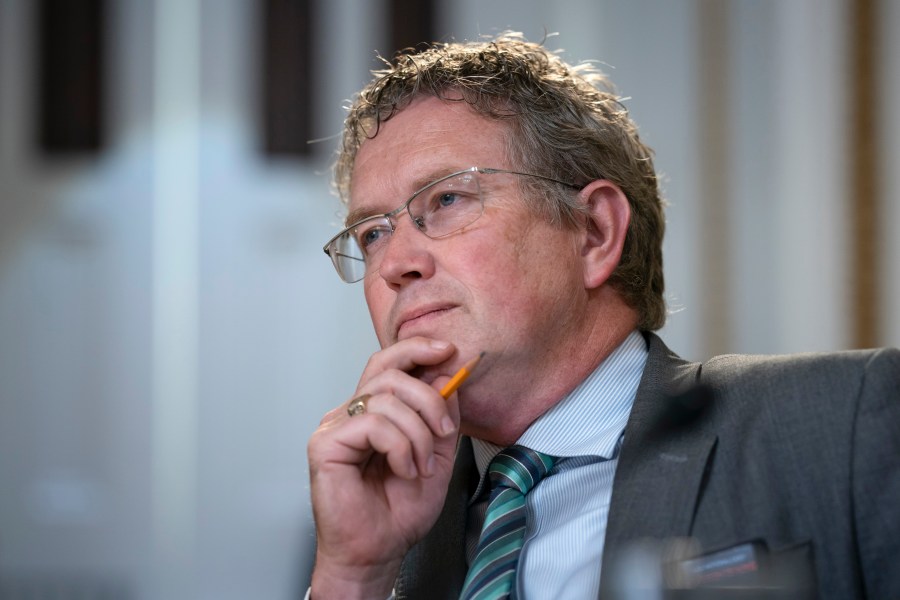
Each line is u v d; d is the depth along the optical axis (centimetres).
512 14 1220
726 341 1121
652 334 440
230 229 1225
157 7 1239
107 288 1216
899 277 1001
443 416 370
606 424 402
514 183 400
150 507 1191
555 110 423
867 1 1023
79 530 1187
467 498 431
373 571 385
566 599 363
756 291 1120
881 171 1012
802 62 1077
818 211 1057
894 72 1003
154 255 1217
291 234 1227
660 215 471
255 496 1197
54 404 1201
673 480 350
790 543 329
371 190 416
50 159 1228
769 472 346
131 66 1235
